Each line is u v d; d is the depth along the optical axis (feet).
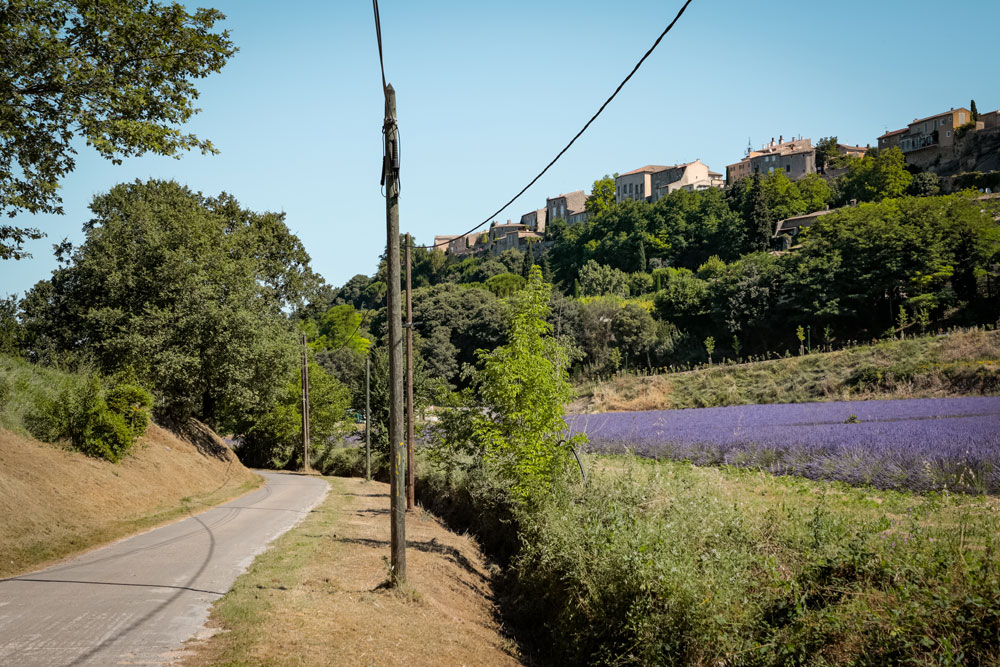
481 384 55.77
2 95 45.16
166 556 40.88
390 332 35.47
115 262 110.01
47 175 51.19
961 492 46.34
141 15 47.93
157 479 76.95
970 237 228.43
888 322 238.48
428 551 51.42
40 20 46.03
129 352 105.09
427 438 104.37
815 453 68.03
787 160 545.44
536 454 50.37
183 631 24.56
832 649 24.12
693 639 27.63
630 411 178.81
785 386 172.76
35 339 114.52
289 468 177.37
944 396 134.72
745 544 32.45
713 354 265.95
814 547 30.12
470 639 32.83
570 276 499.10
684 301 287.89
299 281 164.25
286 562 38.99
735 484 57.31
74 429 69.00
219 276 117.29
